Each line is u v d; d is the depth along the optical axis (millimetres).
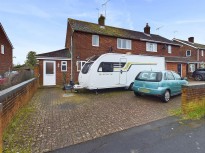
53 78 17188
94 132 4711
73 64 17781
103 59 11805
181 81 10281
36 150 3688
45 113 6613
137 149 3746
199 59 32062
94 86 11367
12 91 5230
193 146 3879
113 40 20250
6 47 25438
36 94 11656
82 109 7258
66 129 4922
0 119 3260
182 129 4922
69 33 20703
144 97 10109
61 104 8297
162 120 5750
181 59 25391
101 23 21609
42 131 4754
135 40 22000
